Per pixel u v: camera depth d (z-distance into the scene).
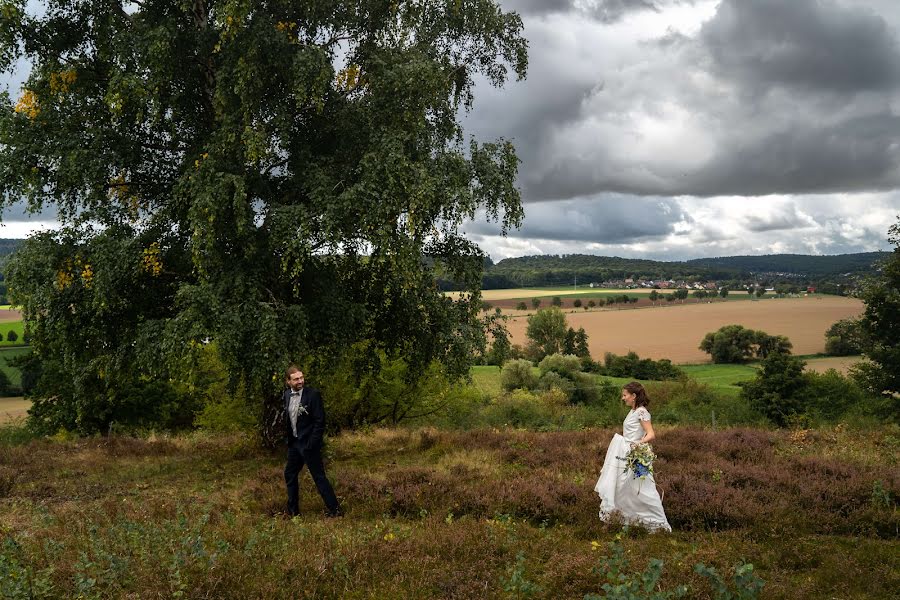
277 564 5.21
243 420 18.25
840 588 5.20
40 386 28.83
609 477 7.32
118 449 14.48
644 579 3.92
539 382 76.50
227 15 10.55
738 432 13.45
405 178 11.17
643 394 7.37
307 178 11.54
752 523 7.08
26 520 7.47
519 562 5.00
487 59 14.62
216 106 11.48
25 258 11.39
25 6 11.57
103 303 10.94
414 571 5.32
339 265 13.19
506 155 13.05
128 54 11.09
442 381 22.72
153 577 4.64
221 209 10.66
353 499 8.41
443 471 10.21
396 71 11.84
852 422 35.28
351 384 20.30
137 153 11.68
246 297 10.94
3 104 11.66
